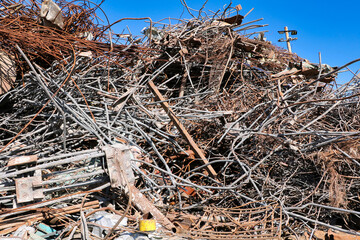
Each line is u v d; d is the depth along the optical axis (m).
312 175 4.46
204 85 7.24
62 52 5.84
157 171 4.72
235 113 5.41
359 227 4.05
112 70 6.27
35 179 2.99
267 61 7.46
